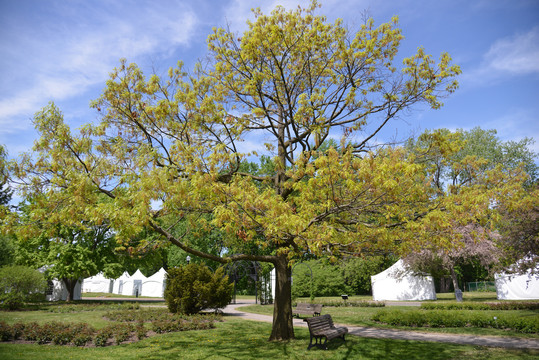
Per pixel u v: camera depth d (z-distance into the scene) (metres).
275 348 9.50
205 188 6.52
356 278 35.09
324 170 6.20
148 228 7.59
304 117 10.43
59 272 24.88
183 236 9.13
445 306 19.19
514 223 14.88
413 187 7.43
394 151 7.59
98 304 24.64
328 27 10.98
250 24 10.52
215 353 9.08
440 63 10.40
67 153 6.73
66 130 6.72
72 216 6.55
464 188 7.64
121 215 5.90
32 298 21.89
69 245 24.92
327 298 31.14
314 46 11.09
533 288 23.73
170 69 9.29
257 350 9.33
